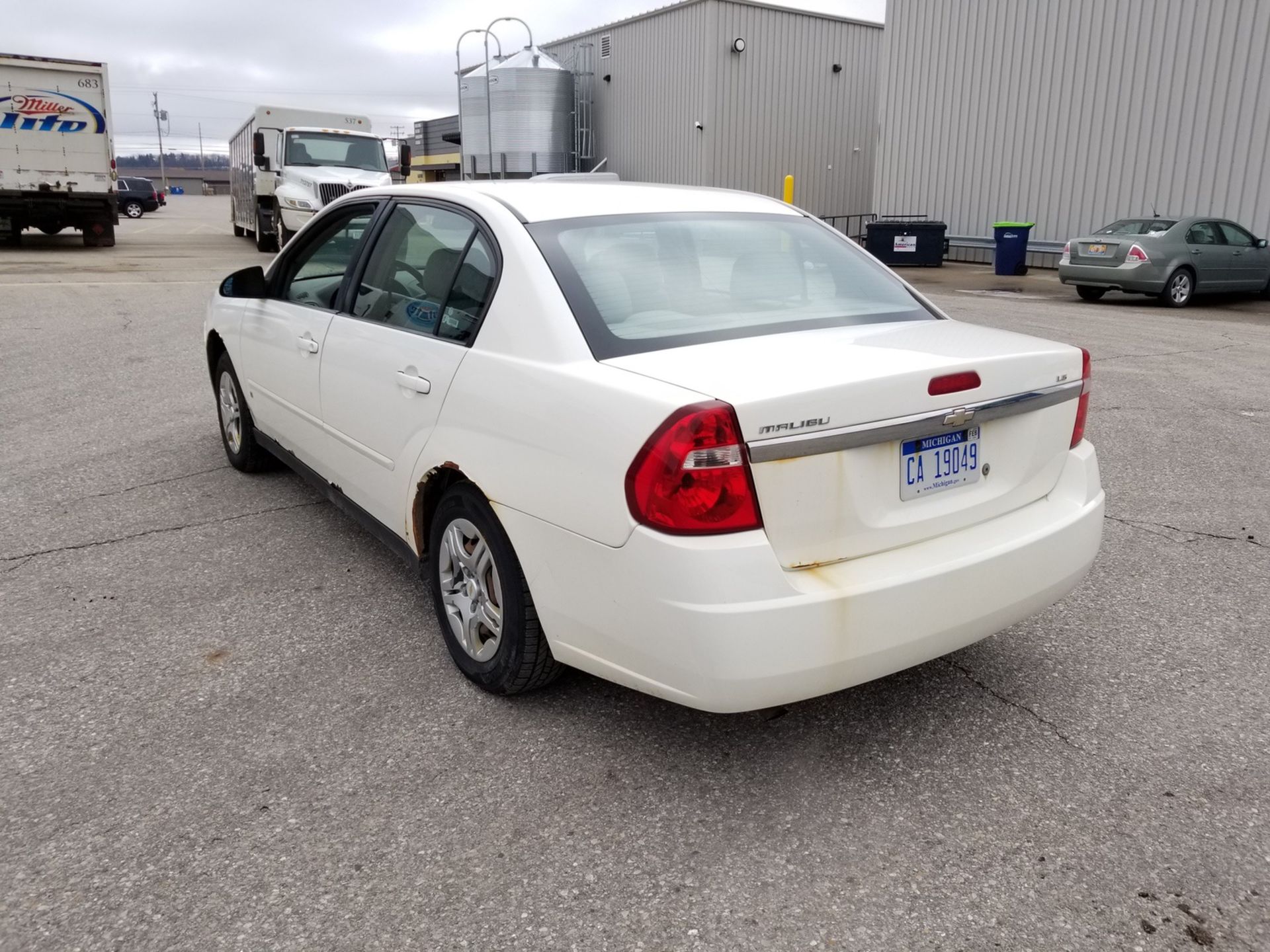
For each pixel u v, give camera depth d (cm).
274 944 211
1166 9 1708
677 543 231
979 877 233
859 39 2511
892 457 253
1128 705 311
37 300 1294
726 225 338
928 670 334
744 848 243
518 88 2431
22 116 1958
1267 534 461
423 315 332
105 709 304
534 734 292
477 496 294
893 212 2283
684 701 241
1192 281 1406
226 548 436
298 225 1906
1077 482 301
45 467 555
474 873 233
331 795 262
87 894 225
